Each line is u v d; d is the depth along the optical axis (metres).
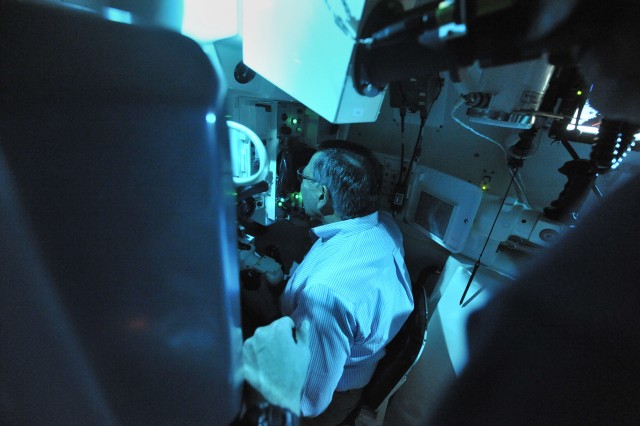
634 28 0.25
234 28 0.60
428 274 1.17
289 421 0.45
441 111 1.10
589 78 0.33
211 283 0.34
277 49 0.48
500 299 0.45
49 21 0.22
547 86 0.60
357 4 0.35
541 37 0.26
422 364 1.13
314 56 0.43
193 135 0.27
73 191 0.26
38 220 0.26
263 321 0.92
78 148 0.25
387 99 1.24
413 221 1.22
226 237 0.33
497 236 0.98
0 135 0.23
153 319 0.34
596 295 0.34
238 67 0.79
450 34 0.28
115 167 0.26
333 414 0.99
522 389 0.38
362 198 0.88
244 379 0.48
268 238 1.49
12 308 0.28
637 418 0.30
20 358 0.30
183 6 0.57
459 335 0.96
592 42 0.27
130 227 0.29
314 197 0.97
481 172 1.08
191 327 0.36
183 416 0.41
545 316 0.38
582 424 0.33
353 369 0.89
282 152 1.35
